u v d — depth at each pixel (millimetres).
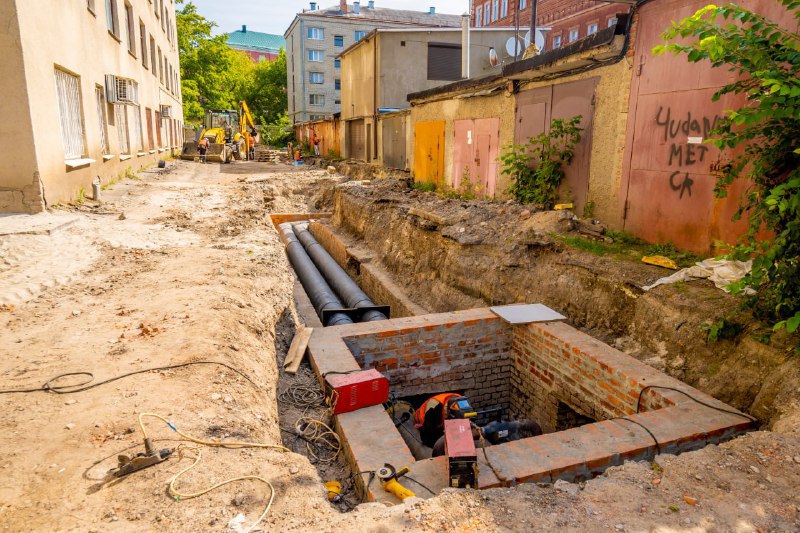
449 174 14266
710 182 6320
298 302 10609
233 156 35219
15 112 8008
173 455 2936
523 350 6859
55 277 6016
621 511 2934
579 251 7473
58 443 2973
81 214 9219
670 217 7035
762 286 5137
